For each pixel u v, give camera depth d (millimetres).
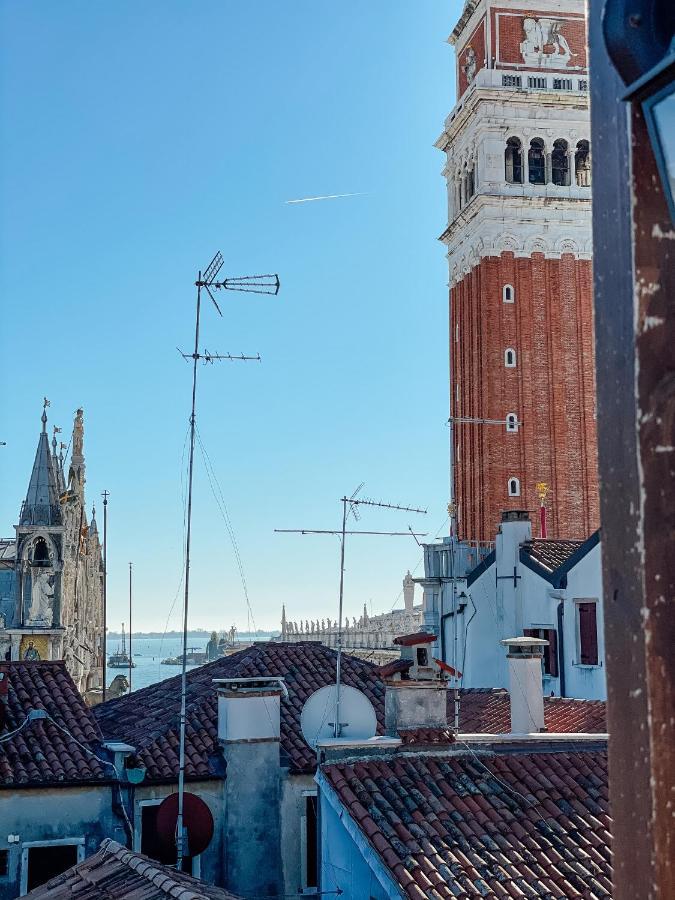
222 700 28766
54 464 70188
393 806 21172
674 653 4480
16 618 65562
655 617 4484
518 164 98938
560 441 94438
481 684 53781
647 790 4398
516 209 97188
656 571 4520
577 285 97000
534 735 24328
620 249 4766
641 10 4574
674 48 4477
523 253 96875
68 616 70812
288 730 30672
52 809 26719
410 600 109625
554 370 95500
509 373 95188
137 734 31125
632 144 4695
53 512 67188
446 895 18422
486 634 54188
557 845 20438
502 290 96250
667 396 4648
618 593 4656
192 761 28406
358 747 22859
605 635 4723
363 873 20453
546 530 90062
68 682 31969
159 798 27656
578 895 18906
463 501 98250
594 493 94500
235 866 27203
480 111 98000
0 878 26000
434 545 60531
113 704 38656
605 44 4660
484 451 94250
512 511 52562
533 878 19297
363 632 115438
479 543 79750
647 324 4660
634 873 4453
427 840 20016
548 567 49062
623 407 4699
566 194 97625
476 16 101625
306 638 128250
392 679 23938
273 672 34844
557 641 46906
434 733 23453
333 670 35438
